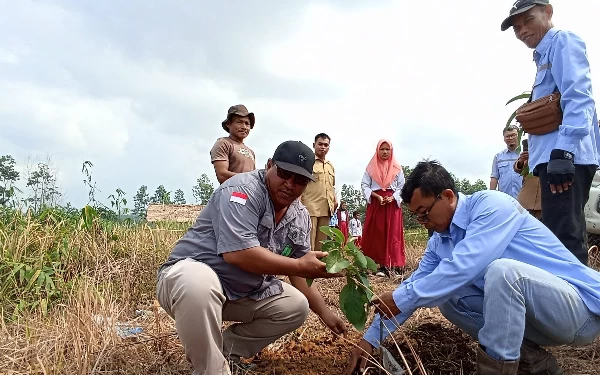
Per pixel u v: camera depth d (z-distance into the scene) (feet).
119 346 8.91
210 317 7.30
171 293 7.43
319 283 17.15
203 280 7.31
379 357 8.36
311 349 9.73
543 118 9.86
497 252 7.39
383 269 21.07
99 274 14.58
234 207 7.72
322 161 20.84
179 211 40.37
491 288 6.88
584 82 9.34
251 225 7.74
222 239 7.65
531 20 10.25
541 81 10.20
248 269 7.61
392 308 7.73
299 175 7.57
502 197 7.89
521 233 7.71
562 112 9.68
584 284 7.20
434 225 8.08
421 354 8.84
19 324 10.06
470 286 8.05
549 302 6.89
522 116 10.26
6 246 14.99
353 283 7.64
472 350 8.89
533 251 7.59
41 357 8.05
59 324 9.43
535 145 10.28
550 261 7.45
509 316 6.77
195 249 8.16
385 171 20.70
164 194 38.27
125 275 15.14
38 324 9.96
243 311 8.64
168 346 9.41
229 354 8.73
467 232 7.63
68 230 17.31
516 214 7.72
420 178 7.84
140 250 17.70
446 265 7.40
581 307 7.10
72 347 8.43
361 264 7.28
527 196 15.52
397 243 20.38
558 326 7.07
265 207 7.98
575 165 9.54
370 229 20.65
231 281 8.04
